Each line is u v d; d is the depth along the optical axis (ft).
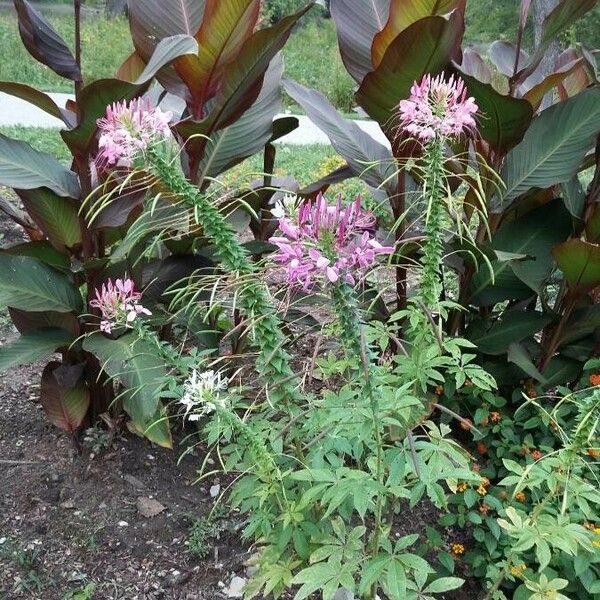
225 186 7.09
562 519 5.68
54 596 7.20
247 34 7.58
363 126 33.91
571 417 8.95
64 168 8.32
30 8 7.22
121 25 51.85
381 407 5.08
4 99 34.53
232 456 6.42
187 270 8.91
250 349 9.82
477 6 46.83
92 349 7.78
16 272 7.97
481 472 8.57
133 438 9.25
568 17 8.12
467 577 7.98
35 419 9.64
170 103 10.33
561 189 9.35
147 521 8.12
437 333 5.65
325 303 7.08
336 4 8.69
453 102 5.13
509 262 8.26
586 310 9.15
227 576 7.57
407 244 8.14
